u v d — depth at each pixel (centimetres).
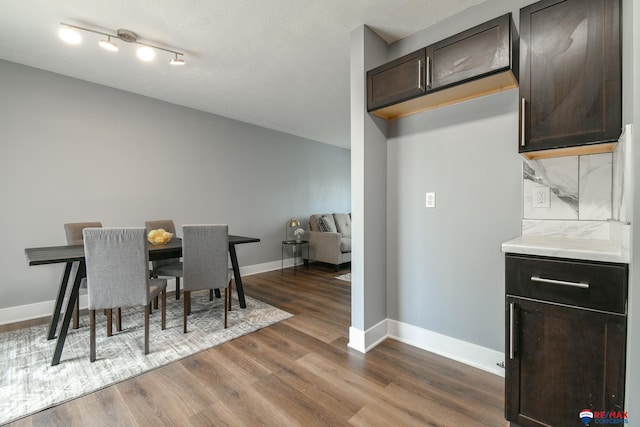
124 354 209
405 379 179
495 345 187
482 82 168
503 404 156
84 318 280
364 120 214
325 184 604
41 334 243
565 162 159
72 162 304
